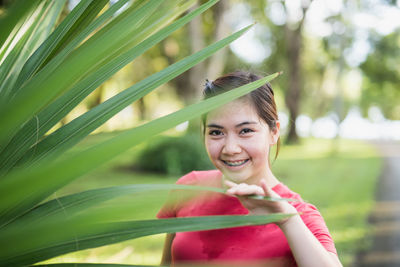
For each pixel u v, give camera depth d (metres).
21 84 0.72
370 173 16.91
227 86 1.32
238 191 0.80
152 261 3.86
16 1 0.39
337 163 21.14
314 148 31.41
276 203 0.83
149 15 0.71
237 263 0.51
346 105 53.56
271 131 1.37
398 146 42.50
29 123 0.62
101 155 0.39
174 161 12.77
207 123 1.25
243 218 0.58
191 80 17.14
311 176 15.23
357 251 6.12
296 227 0.97
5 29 0.39
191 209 1.34
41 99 0.41
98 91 4.03
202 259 1.33
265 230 1.32
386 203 10.37
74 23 0.76
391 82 36.66
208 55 0.68
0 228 0.52
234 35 0.69
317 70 38.41
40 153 0.61
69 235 0.37
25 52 0.80
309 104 48.00
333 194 11.07
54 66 0.61
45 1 0.88
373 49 34.88
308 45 35.91
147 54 18.45
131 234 0.55
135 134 0.46
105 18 0.75
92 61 0.55
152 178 11.13
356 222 7.80
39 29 0.86
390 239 6.88
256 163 1.25
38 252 0.51
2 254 0.36
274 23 28.41
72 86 0.66
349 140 51.16
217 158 1.26
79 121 0.63
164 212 1.43
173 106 20.64
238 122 1.21
